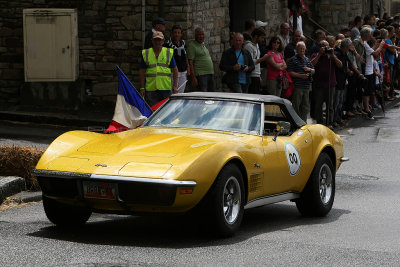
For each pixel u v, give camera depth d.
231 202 7.77
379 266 6.72
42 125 17.81
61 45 19.31
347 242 7.82
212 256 6.88
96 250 7.00
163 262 6.58
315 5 34.78
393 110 24.23
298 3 21.98
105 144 7.98
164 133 8.29
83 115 18.53
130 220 8.86
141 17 19.20
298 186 9.22
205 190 7.33
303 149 9.31
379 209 10.19
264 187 8.39
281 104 9.48
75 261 6.51
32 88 19.47
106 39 19.45
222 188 7.49
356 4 34.56
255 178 8.16
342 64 19.33
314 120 20.19
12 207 9.65
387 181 12.61
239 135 8.40
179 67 16.86
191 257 6.81
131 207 7.31
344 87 19.70
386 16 32.94
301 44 17.72
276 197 8.80
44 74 19.44
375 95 24.16
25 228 8.09
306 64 17.92
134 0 19.17
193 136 8.09
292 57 17.95
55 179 7.54
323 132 9.92
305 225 8.93
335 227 8.81
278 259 6.86
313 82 18.78
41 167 7.61
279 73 17.72
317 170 9.52
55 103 19.45
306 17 31.64
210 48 20.58
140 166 7.28
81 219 8.20
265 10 26.11
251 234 8.15
